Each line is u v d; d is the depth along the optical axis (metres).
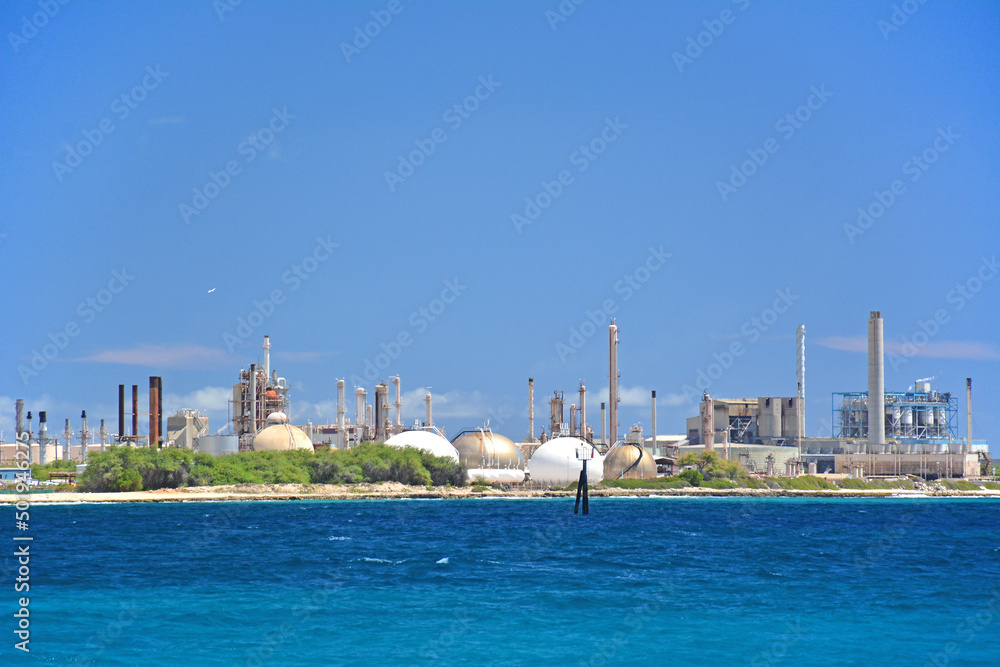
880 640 65.25
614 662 59.09
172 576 93.19
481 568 100.12
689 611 74.88
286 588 85.62
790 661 59.78
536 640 64.56
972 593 84.62
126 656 59.84
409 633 66.44
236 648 61.88
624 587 86.94
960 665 59.22
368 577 92.75
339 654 60.56
